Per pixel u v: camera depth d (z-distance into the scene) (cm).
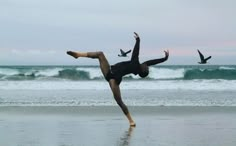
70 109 1728
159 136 1066
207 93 2708
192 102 2053
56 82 3794
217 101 2109
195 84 3544
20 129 1198
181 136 1066
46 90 3058
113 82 1221
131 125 1268
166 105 1897
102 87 3300
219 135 1082
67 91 2936
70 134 1104
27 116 1525
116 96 1250
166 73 4575
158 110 1705
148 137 1050
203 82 3747
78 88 3228
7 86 3388
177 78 4553
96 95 2517
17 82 3766
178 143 962
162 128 1221
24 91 2945
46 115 1552
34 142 979
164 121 1393
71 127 1242
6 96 2439
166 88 3244
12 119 1440
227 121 1389
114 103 1989
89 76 4559
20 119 1443
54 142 979
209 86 3388
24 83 3650
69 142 981
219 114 1588
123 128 1219
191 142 975
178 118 1471
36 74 4550
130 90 3050
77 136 1068
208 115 1561
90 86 3375
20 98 2286
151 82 3728
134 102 2044
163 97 2356
